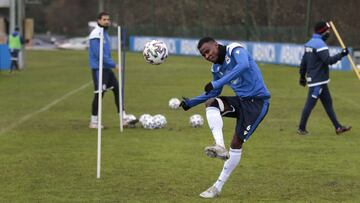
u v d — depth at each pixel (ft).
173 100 166.40
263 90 72.23
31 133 123.44
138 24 571.28
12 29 314.35
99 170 83.87
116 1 592.19
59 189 77.92
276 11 391.86
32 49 644.27
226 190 77.61
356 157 100.01
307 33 338.75
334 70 310.65
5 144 110.83
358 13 321.73
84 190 77.46
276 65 356.18
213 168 90.48
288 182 82.38
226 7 458.91
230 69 70.95
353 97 197.36
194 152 102.99
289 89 222.48
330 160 97.50
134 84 239.71
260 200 72.90
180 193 75.97
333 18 332.80
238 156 73.00
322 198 74.18
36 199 73.20
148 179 83.46
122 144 110.42
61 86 229.45
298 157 99.71
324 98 121.29
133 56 467.93
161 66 353.31
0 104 172.96
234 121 142.61
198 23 489.67
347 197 74.79
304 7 364.58
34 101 180.45
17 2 320.29
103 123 137.59
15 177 84.58
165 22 530.27
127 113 155.63
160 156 99.45
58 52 564.30
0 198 73.61
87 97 191.83
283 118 147.74
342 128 122.01
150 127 128.57
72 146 108.68
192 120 131.54
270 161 96.27
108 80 129.29
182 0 512.63
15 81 250.37
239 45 70.85
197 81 255.50
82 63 391.45
